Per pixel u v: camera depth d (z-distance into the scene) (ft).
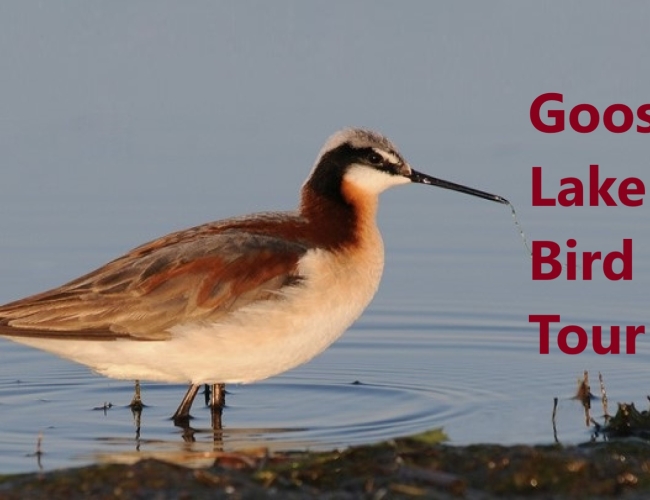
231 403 51.24
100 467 38.06
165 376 48.24
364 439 45.78
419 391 52.34
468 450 39.93
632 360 55.77
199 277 47.29
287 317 47.47
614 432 45.80
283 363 48.34
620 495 37.19
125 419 49.08
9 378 54.80
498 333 60.34
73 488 36.65
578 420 47.57
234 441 45.80
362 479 37.47
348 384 53.67
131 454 44.09
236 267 47.50
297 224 49.90
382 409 49.90
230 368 47.78
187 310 47.06
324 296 48.06
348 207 50.83
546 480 37.86
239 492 36.32
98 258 68.69
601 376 50.24
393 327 61.46
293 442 45.50
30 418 49.16
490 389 52.39
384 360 57.06
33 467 42.45
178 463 40.57
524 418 48.06
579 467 38.27
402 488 36.70
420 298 65.10
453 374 54.70
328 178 50.96
